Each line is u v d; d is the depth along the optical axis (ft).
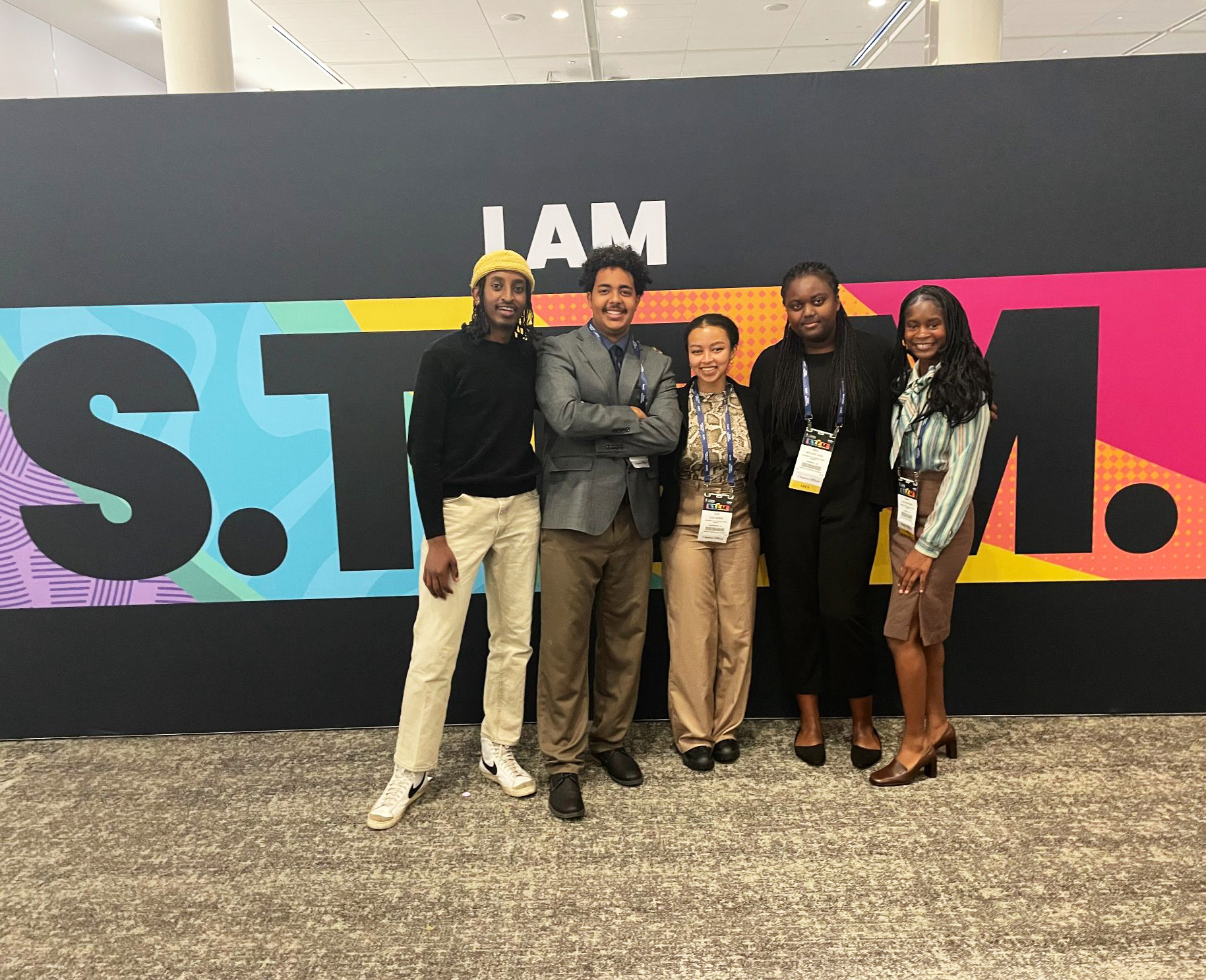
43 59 21.81
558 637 7.07
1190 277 8.29
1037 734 8.45
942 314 6.82
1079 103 8.11
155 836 6.91
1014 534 8.66
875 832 6.68
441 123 8.21
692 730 7.84
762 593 8.81
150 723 8.97
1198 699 8.84
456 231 8.36
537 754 8.32
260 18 20.58
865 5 20.61
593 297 7.10
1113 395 8.45
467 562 6.96
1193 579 8.67
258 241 8.35
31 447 8.57
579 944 5.43
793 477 7.45
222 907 5.92
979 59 11.93
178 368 8.50
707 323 7.42
